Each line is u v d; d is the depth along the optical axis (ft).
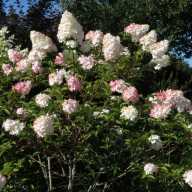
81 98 14.29
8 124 13.09
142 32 15.39
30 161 13.96
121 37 16.65
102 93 13.74
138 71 14.67
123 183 14.87
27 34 35.99
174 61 33.96
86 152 14.19
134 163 14.01
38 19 37.83
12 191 13.85
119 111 13.58
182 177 13.38
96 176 14.51
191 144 14.21
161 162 13.98
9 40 19.08
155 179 13.75
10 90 15.08
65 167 15.44
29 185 14.64
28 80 14.90
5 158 13.80
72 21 14.53
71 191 14.19
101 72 14.17
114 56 14.12
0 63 15.81
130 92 13.55
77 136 13.69
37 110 13.58
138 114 13.88
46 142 13.80
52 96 13.83
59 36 14.61
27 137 13.44
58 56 14.55
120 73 14.35
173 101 14.01
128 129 14.21
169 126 13.80
